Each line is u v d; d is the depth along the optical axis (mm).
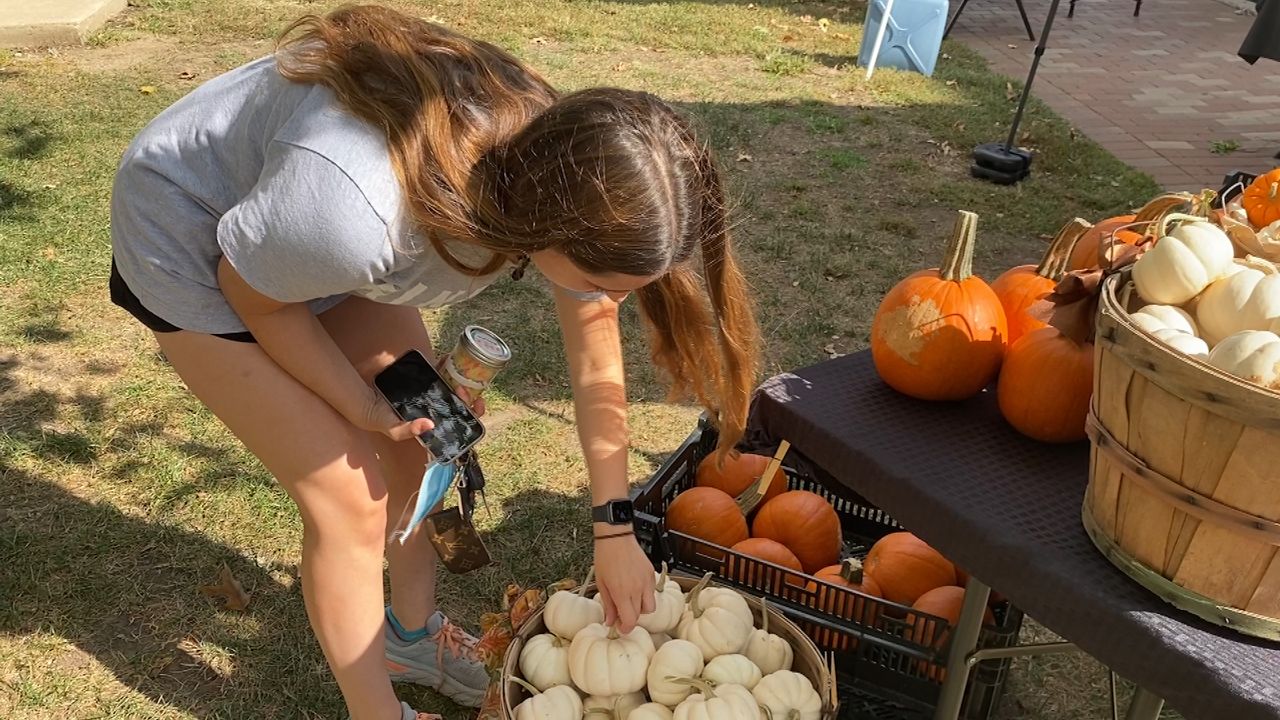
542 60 7523
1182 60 8906
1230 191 1886
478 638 2432
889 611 1997
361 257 1352
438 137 1316
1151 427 1268
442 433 1766
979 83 7684
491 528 2879
